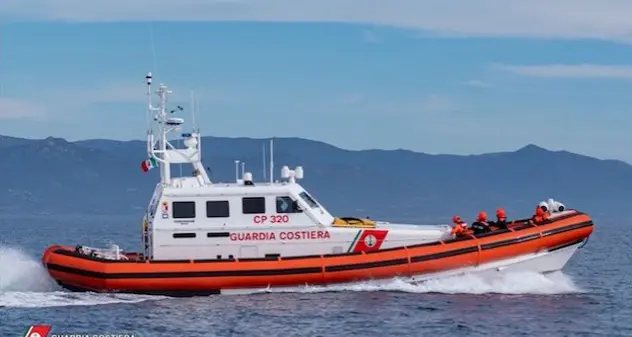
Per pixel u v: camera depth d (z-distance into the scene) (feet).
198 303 119.03
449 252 122.83
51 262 123.54
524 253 124.67
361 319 111.96
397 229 125.08
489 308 118.83
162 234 121.80
